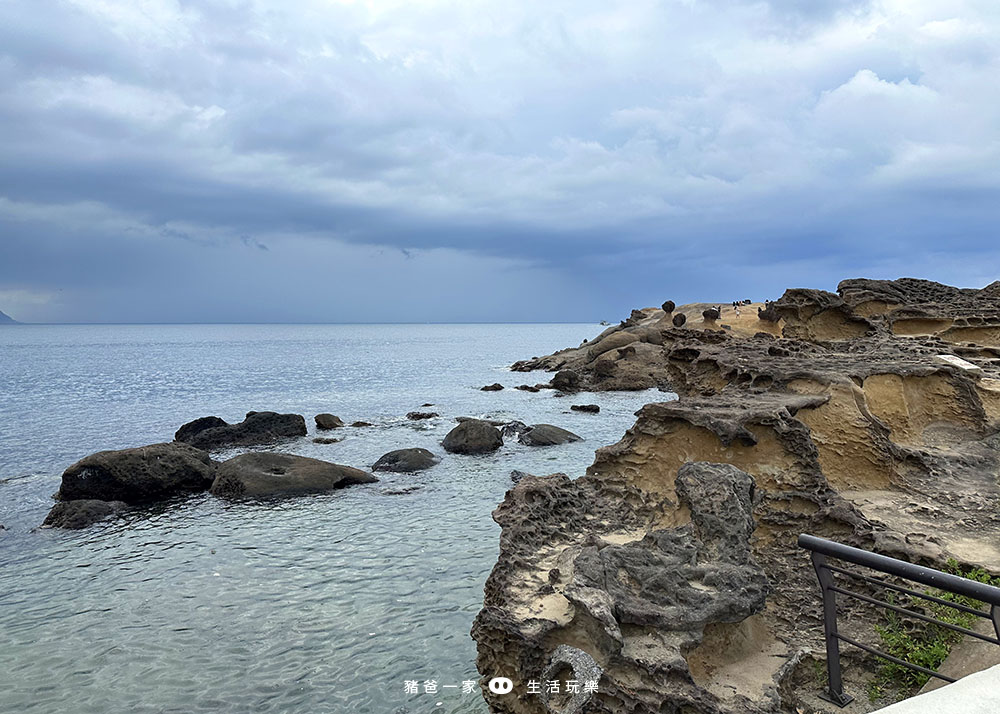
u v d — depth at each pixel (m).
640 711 5.65
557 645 6.38
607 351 57.22
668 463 9.46
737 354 13.46
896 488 10.24
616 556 6.71
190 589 13.37
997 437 11.65
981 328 18.64
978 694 3.02
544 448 27.52
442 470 23.61
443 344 159.38
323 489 20.61
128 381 63.53
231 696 9.63
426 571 14.12
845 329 20.08
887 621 7.28
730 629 6.73
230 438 28.91
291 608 12.44
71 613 12.34
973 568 7.59
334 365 85.75
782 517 8.66
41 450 28.92
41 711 9.29
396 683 9.91
